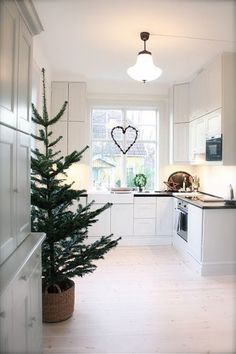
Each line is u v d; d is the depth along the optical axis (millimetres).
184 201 4266
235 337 2322
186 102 4930
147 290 3168
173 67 4301
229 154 3701
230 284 3342
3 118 1327
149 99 5340
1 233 1331
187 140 4938
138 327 2449
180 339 2289
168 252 4547
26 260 1439
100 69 4469
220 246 3631
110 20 2873
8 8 1396
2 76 1310
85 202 4750
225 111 3686
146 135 5500
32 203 2352
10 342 1252
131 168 5492
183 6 2609
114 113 5426
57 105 4719
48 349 2143
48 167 2334
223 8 2643
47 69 4176
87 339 2273
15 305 1324
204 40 3336
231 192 3973
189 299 2961
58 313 2492
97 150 5426
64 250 2570
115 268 3838
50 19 2854
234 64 3699
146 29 3062
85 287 3236
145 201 4895
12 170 1490
